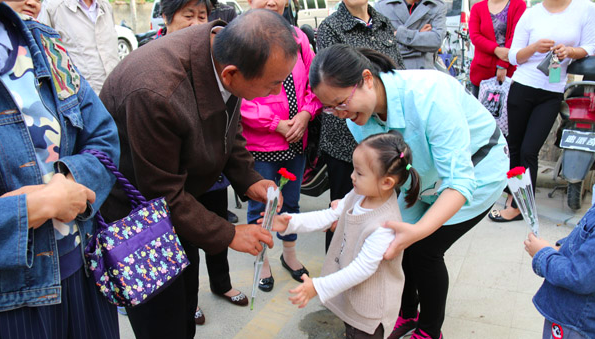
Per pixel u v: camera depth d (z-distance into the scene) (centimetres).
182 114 146
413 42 339
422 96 167
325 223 191
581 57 310
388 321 172
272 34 138
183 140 155
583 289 135
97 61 388
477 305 250
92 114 135
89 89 137
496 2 387
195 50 151
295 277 287
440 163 167
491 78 392
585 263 134
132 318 175
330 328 240
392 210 166
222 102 158
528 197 162
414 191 169
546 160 442
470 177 161
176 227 158
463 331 231
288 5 314
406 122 174
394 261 168
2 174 108
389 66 175
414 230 153
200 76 151
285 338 233
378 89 173
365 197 174
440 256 199
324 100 166
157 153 149
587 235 140
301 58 259
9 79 111
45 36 124
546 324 159
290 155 265
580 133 318
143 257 135
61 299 122
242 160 199
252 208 269
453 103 168
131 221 135
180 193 158
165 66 146
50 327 120
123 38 877
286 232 191
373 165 158
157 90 142
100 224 130
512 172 160
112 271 128
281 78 147
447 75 185
